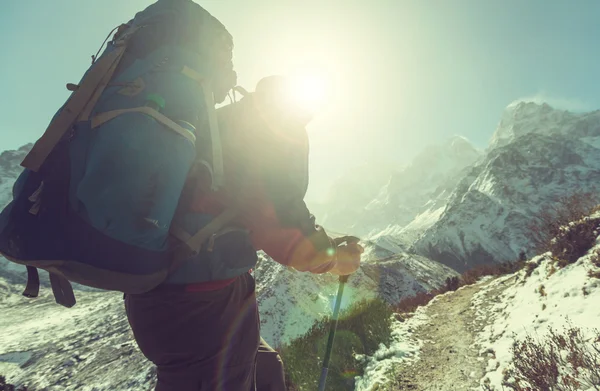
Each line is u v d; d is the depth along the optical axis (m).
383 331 8.27
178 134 0.87
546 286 7.77
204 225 0.99
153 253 0.86
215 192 1.01
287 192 1.04
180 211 0.98
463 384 5.16
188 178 0.99
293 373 6.60
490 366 5.47
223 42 1.14
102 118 0.86
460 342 7.38
